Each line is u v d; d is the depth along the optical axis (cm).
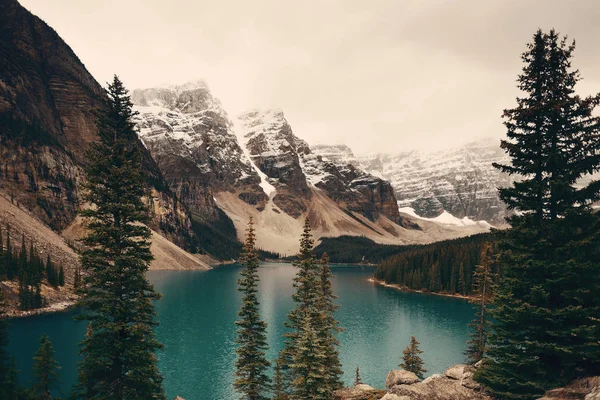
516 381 2055
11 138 16688
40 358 4191
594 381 1814
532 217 2105
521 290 2195
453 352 7775
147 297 2678
